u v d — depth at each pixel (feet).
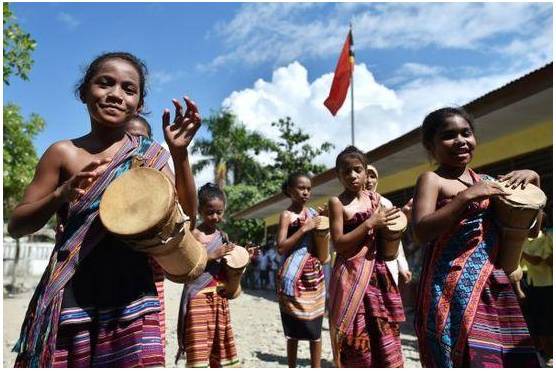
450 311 7.79
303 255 16.56
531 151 28.35
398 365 11.43
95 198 6.89
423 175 8.61
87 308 6.56
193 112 7.23
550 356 18.22
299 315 16.10
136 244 6.70
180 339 14.16
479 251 7.98
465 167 8.87
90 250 6.64
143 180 6.79
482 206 8.21
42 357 6.25
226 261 14.28
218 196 15.38
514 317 7.81
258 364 19.35
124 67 7.38
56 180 7.13
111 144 7.47
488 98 24.86
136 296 6.75
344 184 12.82
